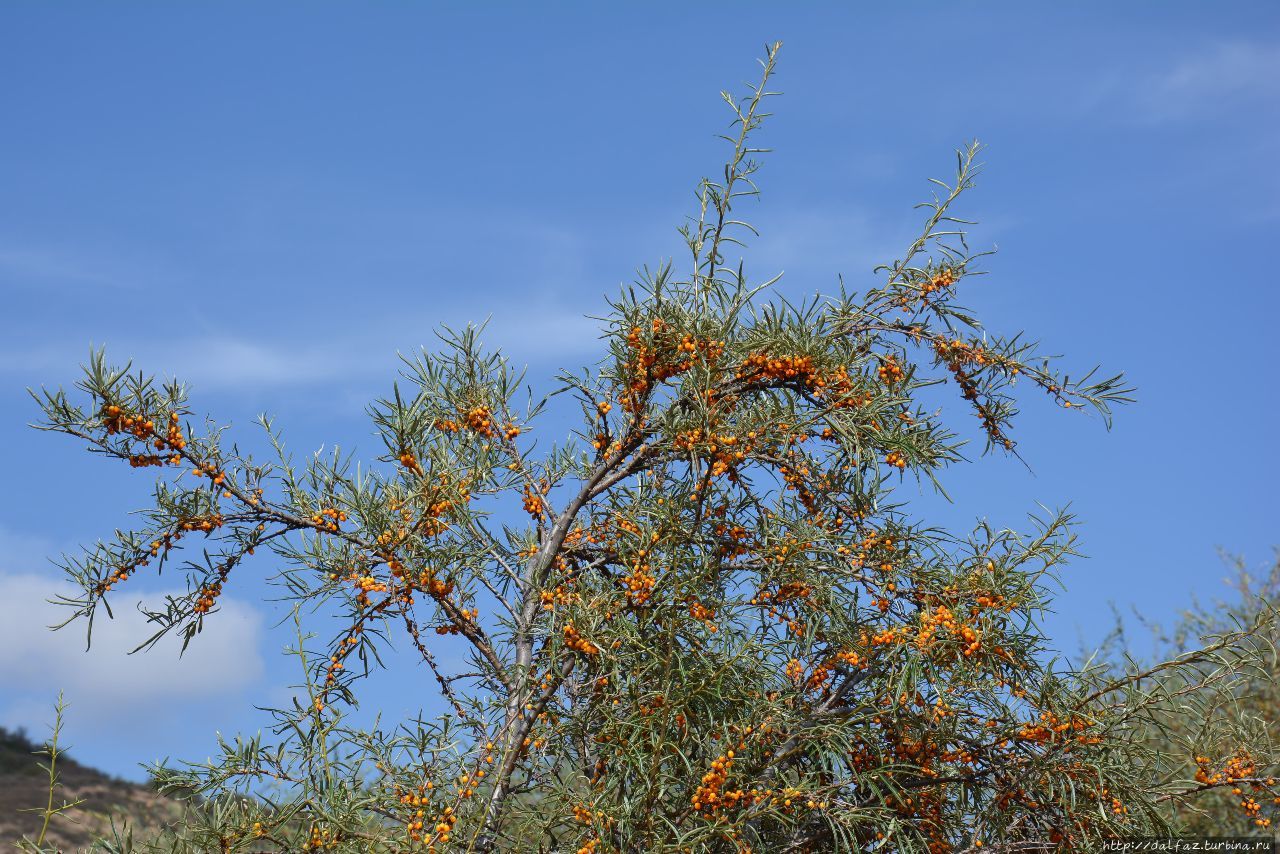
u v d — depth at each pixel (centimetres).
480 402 439
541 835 366
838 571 393
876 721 390
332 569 389
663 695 350
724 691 365
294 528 404
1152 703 367
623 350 400
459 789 349
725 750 353
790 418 379
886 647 371
